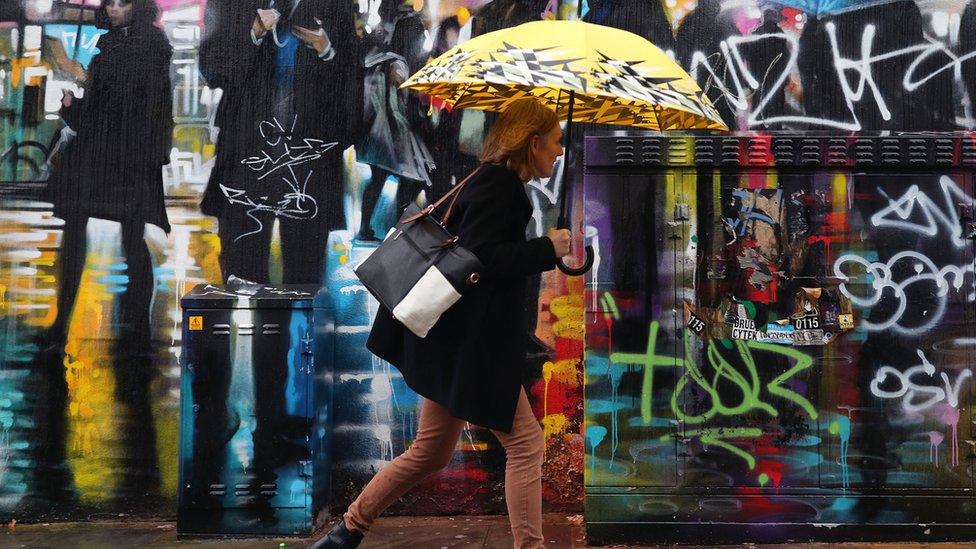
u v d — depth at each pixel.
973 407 6.50
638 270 6.59
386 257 4.93
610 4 7.57
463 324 4.86
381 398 7.61
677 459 6.57
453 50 5.24
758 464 6.54
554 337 7.54
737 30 7.49
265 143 7.63
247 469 6.85
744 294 6.55
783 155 6.52
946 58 7.40
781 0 7.48
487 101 6.14
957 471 6.49
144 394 7.59
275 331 6.87
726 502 6.54
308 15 7.67
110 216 7.62
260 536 6.86
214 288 7.21
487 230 4.79
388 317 5.29
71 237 7.62
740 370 6.55
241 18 7.68
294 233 7.63
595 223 6.61
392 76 7.65
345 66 7.66
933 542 6.49
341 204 7.63
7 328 7.60
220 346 6.88
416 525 7.30
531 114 5.10
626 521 6.57
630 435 6.58
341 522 5.30
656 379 6.57
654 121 5.96
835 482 6.52
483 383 4.81
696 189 6.57
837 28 7.43
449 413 4.81
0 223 7.61
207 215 7.63
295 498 6.85
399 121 7.63
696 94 4.85
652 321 6.57
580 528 7.13
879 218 6.53
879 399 6.52
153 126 7.63
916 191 6.53
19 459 7.58
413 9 7.66
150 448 7.59
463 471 7.54
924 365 6.52
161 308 7.61
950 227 6.52
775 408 6.54
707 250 6.56
